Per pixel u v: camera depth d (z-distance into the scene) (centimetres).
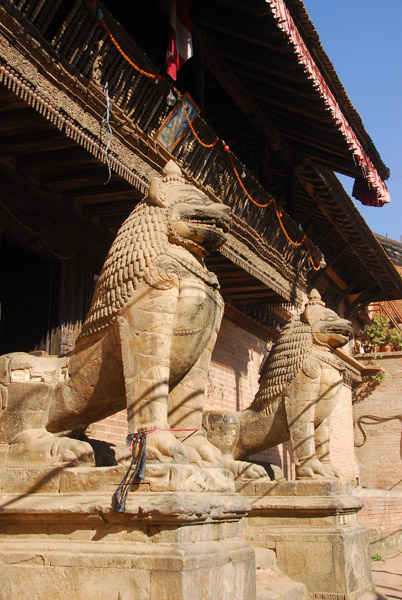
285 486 781
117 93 665
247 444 834
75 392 537
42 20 557
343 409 1880
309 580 736
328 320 821
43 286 786
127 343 490
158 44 1105
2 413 550
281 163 1259
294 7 846
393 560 1308
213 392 1138
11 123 612
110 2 1027
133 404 477
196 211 511
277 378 820
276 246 1091
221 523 468
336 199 1399
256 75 1014
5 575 450
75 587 424
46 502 467
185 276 497
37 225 741
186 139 785
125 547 423
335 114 1000
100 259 840
